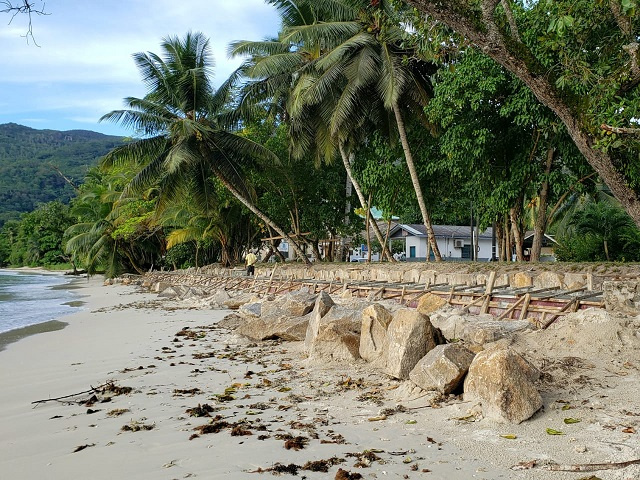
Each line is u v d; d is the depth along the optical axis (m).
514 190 16.53
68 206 84.50
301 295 12.48
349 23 19.84
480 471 4.16
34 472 4.62
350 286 16.67
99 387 7.64
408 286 14.31
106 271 52.56
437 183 22.14
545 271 12.43
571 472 4.03
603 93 6.96
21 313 22.30
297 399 6.48
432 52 8.91
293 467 4.37
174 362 9.31
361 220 31.16
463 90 15.52
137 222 39.62
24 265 99.88
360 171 24.03
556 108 6.00
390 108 20.66
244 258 41.38
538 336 7.85
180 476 4.32
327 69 20.09
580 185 15.84
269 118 28.78
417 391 6.20
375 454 4.59
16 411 6.80
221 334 12.51
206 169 27.45
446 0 5.90
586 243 26.58
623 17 7.21
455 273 14.45
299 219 30.48
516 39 6.53
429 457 4.48
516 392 5.26
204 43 26.08
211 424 5.58
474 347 6.79
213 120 26.02
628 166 9.05
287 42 21.16
